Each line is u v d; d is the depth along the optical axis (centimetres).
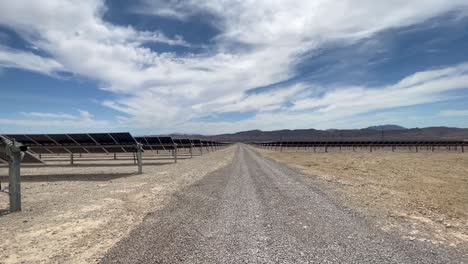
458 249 546
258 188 1255
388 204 945
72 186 1420
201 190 1205
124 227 685
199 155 4669
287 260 487
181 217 770
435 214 828
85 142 2164
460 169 2288
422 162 3025
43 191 1273
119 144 2056
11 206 855
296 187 1285
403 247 550
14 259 504
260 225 695
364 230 657
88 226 698
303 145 7644
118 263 478
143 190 1232
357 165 2642
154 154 5312
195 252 523
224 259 491
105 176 1841
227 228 670
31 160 1420
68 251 538
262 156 4262
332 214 802
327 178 1636
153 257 500
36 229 679
